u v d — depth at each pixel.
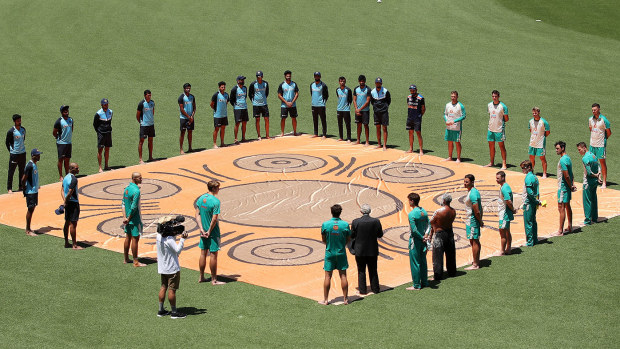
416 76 34.88
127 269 17.59
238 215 21.27
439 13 44.84
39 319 14.82
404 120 30.75
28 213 19.66
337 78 34.28
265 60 36.56
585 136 28.11
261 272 17.47
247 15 43.38
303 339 13.92
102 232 20.02
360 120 28.11
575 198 22.53
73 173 18.72
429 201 22.14
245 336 14.07
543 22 44.03
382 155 27.00
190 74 34.97
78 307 15.41
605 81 34.47
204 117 31.12
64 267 17.62
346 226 15.43
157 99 32.31
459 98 32.41
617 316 14.87
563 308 15.24
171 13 43.66
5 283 16.59
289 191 23.27
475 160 26.25
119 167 25.77
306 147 28.09
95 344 13.74
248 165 25.97
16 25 42.06
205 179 24.52
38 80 34.06
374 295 16.09
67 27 41.31
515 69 36.00
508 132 28.94
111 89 33.16
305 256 18.42
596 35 41.75
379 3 46.16
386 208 21.66
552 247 18.69
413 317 14.90
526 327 14.40
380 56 37.38
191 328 14.44
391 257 18.33
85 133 28.73
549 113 30.62
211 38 39.66
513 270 17.28
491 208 21.66
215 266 16.72
